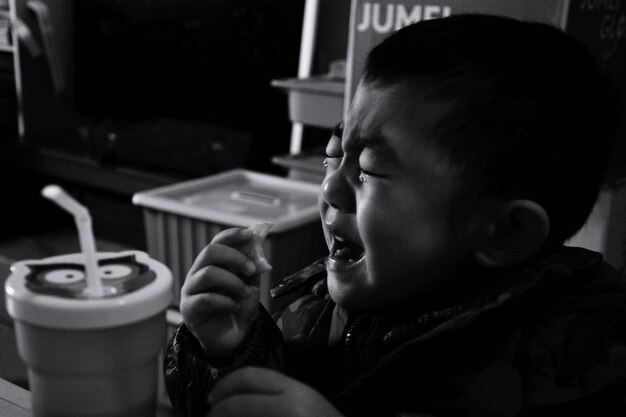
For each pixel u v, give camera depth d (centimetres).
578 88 44
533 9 107
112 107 273
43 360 35
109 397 36
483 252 44
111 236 257
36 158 266
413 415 42
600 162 47
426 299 48
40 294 35
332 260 47
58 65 289
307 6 212
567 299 47
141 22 256
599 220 119
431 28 45
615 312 46
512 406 43
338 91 162
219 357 50
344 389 48
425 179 42
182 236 152
